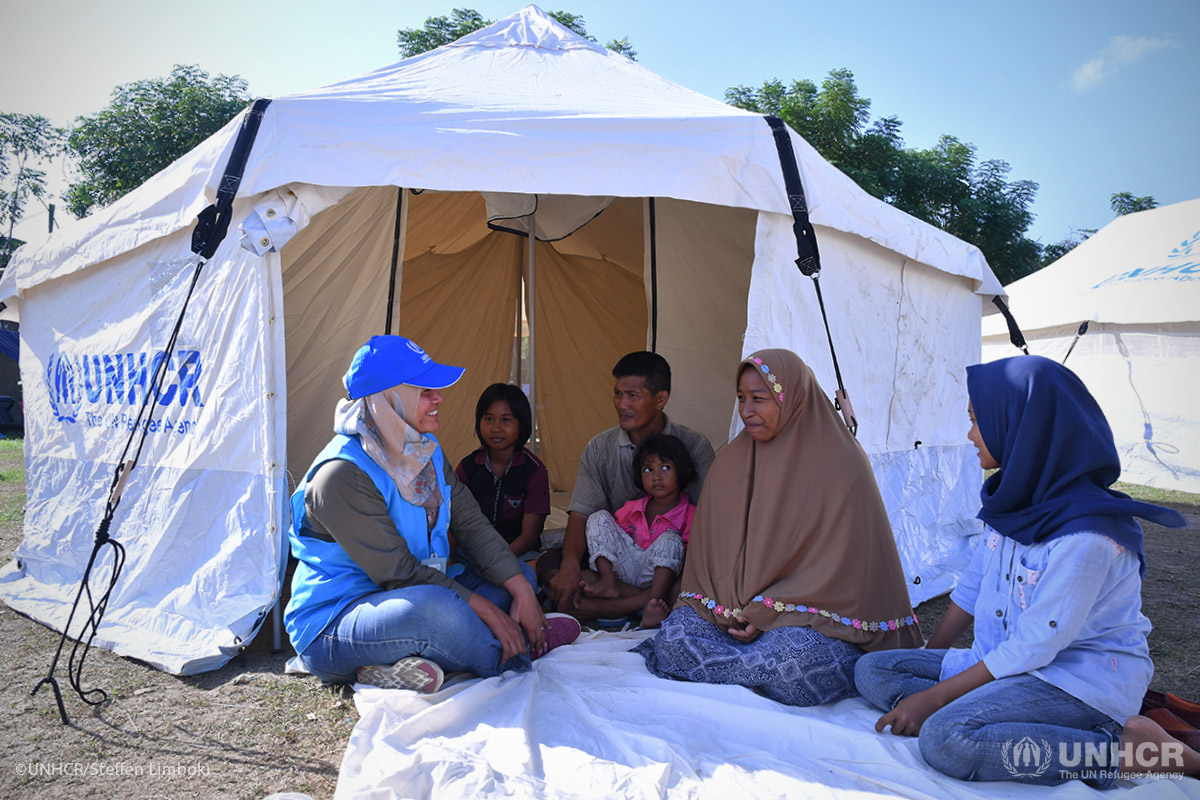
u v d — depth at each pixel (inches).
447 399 285.6
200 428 141.8
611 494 161.2
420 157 130.0
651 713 104.9
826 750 95.2
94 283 175.8
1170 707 97.1
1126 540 88.1
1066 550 87.8
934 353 207.5
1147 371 402.3
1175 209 446.6
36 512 182.7
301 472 199.5
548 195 233.0
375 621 109.7
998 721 86.4
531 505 163.0
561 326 289.1
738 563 121.0
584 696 108.5
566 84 175.6
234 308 137.3
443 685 113.3
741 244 208.1
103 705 110.8
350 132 130.0
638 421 155.0
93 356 169.8
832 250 161.0
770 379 121.1
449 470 129.9
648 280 221.8
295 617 117.7
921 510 201.6
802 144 146.9
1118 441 410.6
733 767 88.7
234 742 100.7
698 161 137.5
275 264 133.3
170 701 112.4
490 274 276.2
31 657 129.6
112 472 161.0
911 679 103.9
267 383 133.1
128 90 765.3
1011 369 95.7
